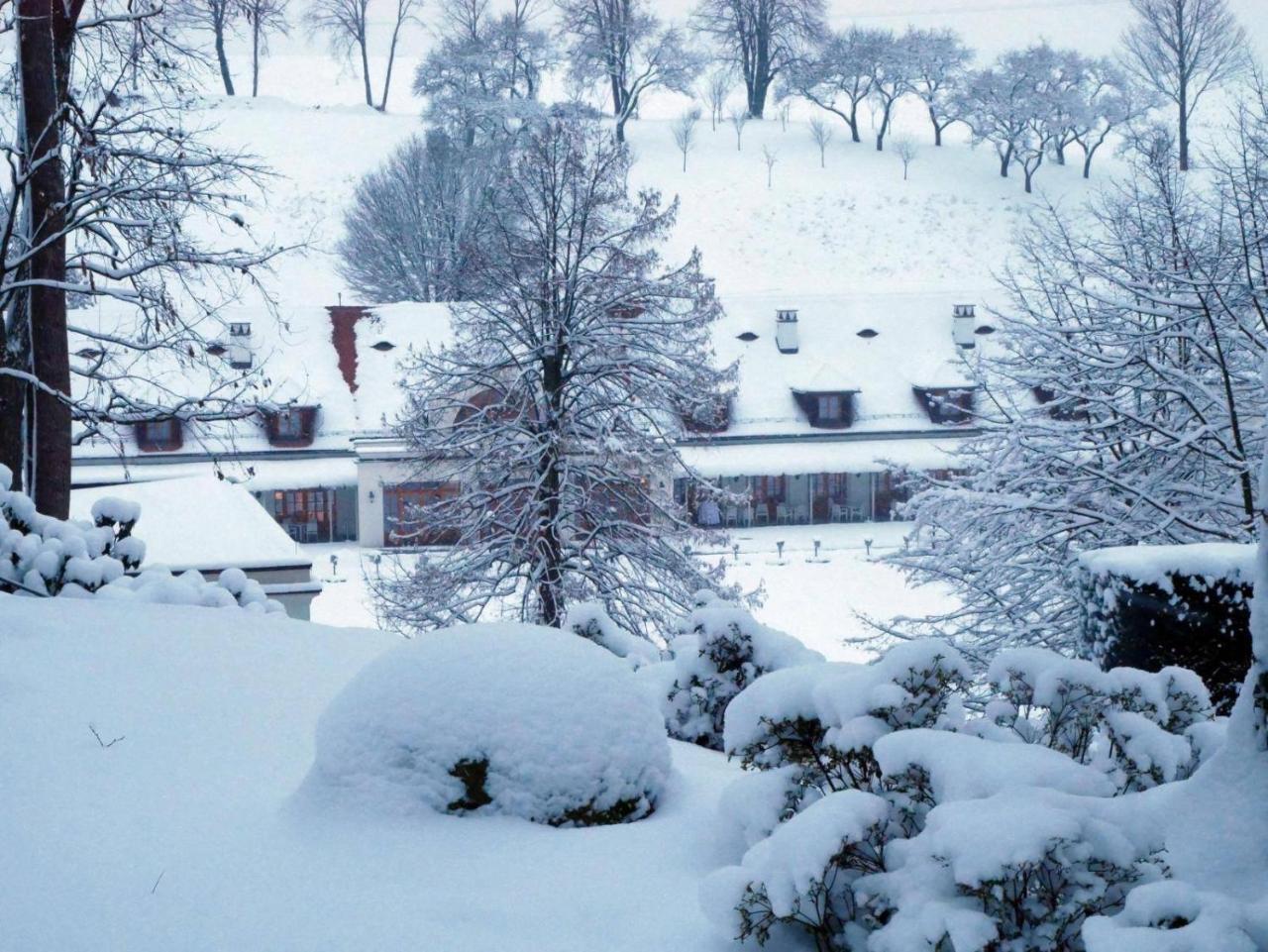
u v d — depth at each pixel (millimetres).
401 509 47062
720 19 107812
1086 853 3443
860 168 99125
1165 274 16875
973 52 104562
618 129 101312
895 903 3707
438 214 62000
